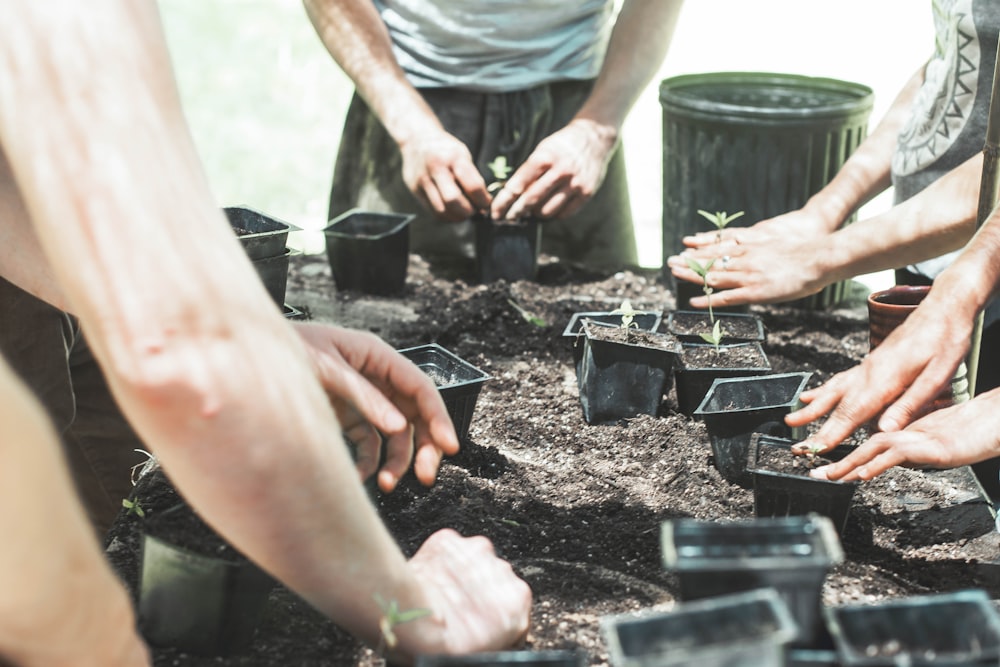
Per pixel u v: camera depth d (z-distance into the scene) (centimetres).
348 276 295
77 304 89
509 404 226
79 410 255
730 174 284
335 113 730
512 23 300
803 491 165
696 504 185
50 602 85
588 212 336
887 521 177
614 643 99
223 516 98
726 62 742
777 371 247
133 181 87
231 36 881
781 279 236
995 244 177
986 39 211
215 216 93
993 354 237
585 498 187
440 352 209
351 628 118
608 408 216
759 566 108
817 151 280
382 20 312
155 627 140
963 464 160
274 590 155
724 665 96
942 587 160
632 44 303
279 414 93
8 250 146
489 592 133
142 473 184
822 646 115
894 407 173
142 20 93
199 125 693
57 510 83
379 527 111
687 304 267
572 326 231
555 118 325
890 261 223
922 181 236
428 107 302
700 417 208
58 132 87
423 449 148
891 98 654
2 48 88
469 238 335
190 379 88
